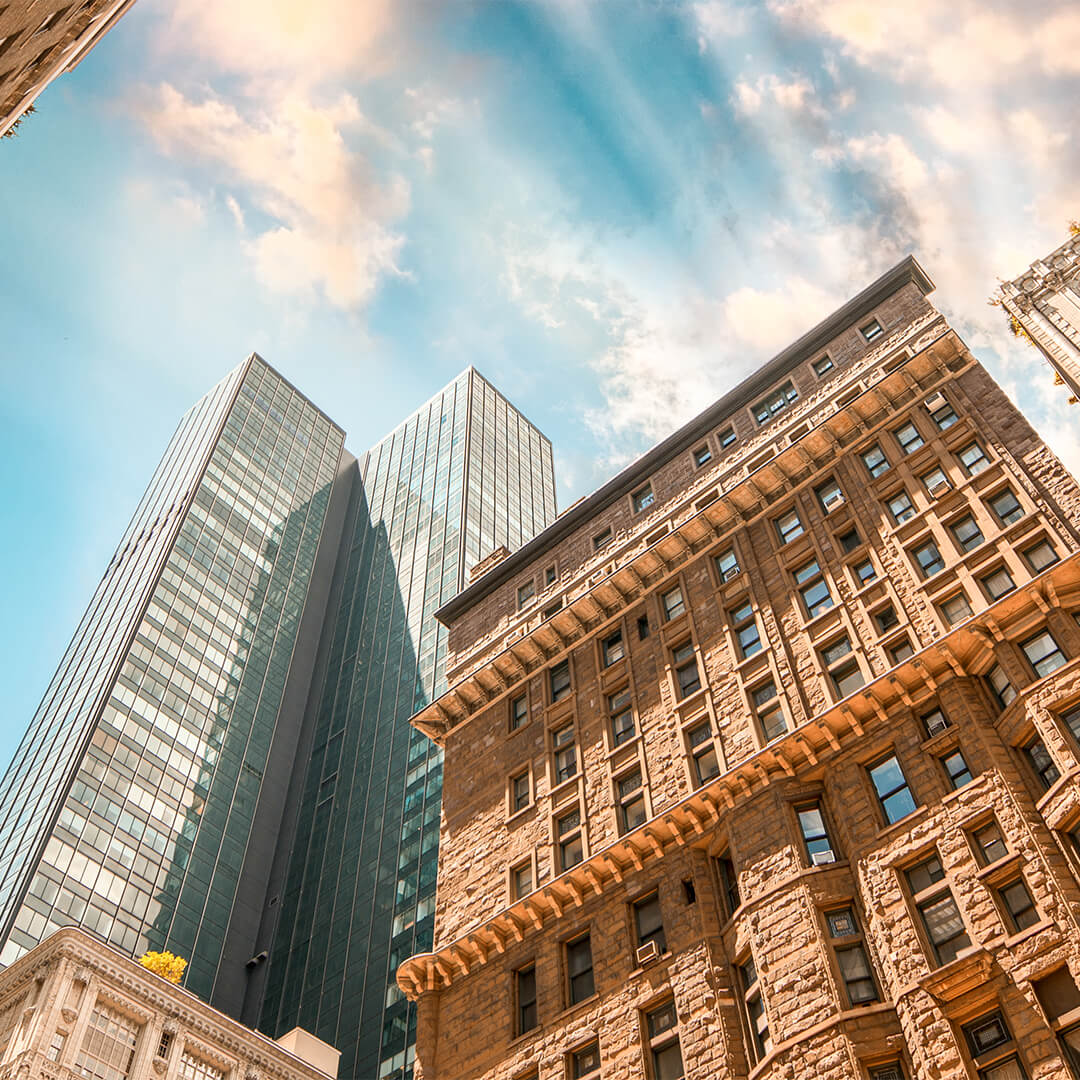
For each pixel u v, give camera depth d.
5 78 43.78
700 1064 34.31
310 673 181.00
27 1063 64.56
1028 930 30.44
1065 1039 28.44
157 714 152.12
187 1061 73.94
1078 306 75.56
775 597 46.53
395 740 155.12
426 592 172.88
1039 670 36.03
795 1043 31.95
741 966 36.19
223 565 178.38
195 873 142.50
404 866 134.25
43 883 124.25
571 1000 40.12
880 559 44.09
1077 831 32.09
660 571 52.47
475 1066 40.75
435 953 45.03
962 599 40.50
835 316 57.06
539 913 43.19
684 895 39.28
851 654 41.94
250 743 162.88
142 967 74.38
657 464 60.44
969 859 33.09
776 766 39.47
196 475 186.25
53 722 155.00
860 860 35.34
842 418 49.75
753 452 54.62
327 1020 122.94
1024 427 44.09
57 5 41.47
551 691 53.22
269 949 140.88
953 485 44.19
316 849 150.00
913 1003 31.16
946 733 36.53
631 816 44.12
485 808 50.62
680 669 48.00
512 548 184.00
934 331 51.81
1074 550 38.56
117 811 138.25
